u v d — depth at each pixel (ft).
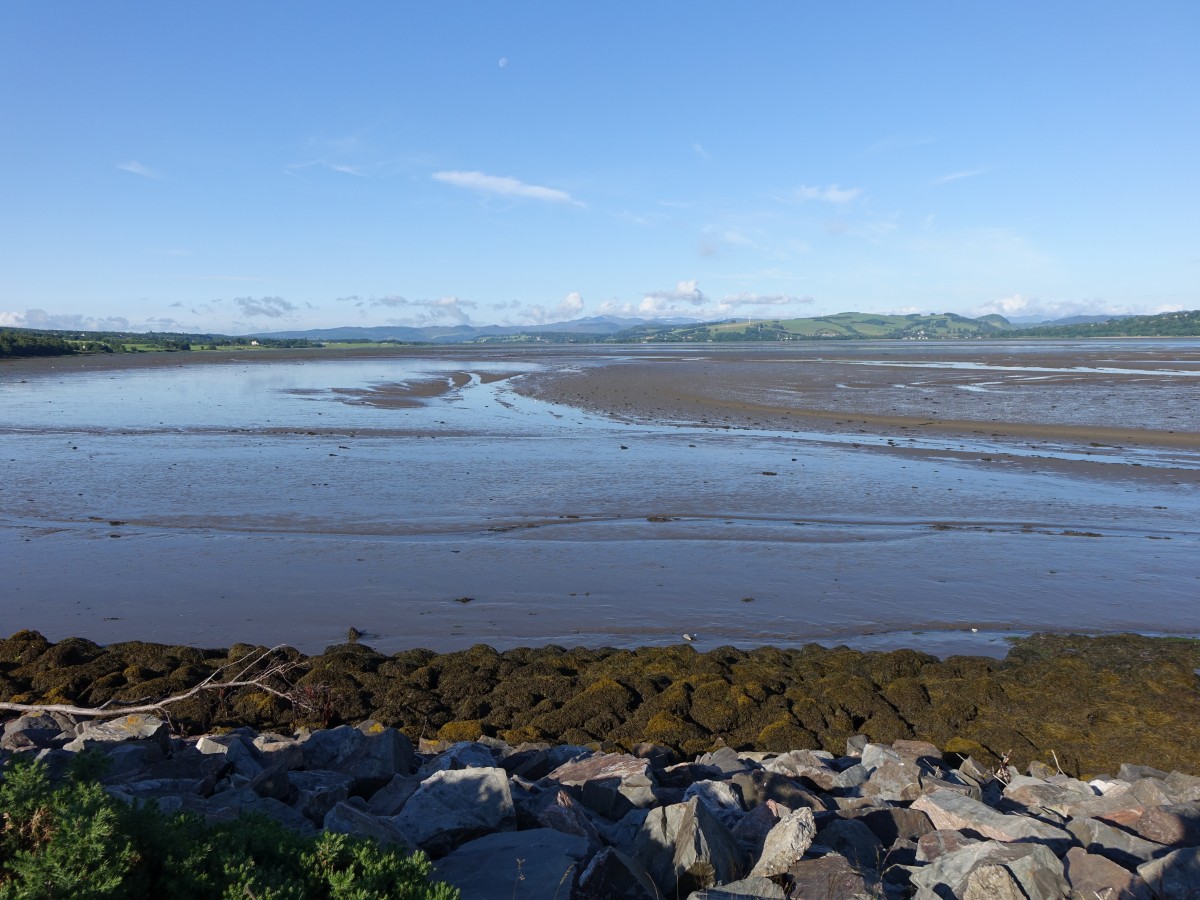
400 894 16.90
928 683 41.65
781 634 49.65
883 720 37.88
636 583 57.26
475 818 22.57
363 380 229.45
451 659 44.09
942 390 178.09
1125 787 28.14
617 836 22.98
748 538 67.31
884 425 127.13
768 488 83.61
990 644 48.11
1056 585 57.11
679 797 26.04
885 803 26.22
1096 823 23.35
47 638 48.26
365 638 48.60
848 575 58.95
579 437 116.98
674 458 99.86
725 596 55.11
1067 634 48.83
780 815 23.22
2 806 16.62
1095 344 566.77
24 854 15.60
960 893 19.19
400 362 350.43
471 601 54.03
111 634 48.88
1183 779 28.22
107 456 101.50
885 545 65.67
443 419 137.90
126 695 38.96
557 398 170.81
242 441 113.60
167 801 21.90
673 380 213.25
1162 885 19.74
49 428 127.34
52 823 16.37
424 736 36.73
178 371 285.84
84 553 62.95
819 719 37.91
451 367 299.58
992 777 31.60
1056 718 38.06
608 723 37.76
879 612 52.65
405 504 77.25
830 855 19.85
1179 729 36.40
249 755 28.43
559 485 84.94
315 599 54.13
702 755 32.65
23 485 84.84
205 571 59.16
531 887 19.29
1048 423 125.08
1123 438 112.06
